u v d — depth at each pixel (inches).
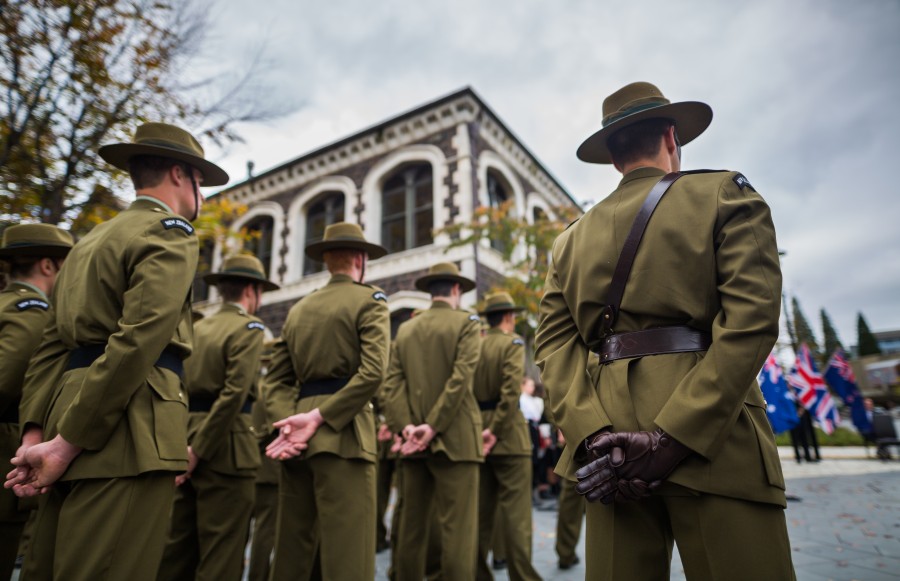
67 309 75.3
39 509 74.5
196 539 116.9
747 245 49.6
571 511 154.0
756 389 52.8
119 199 230.4
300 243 588.7
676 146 65.9
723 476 45.9
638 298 54.1
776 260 49.8
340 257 120.6
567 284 62.8
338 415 98.6
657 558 51.4
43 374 77.0
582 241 62.1
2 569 96.9
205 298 636.1
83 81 202.8
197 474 113.6
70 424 64.7
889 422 450.9
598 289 58.0
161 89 219.5
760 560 44.6
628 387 52.2
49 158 211.2
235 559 113.2
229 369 117.8
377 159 550.3
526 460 139.9
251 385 119.5
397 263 502.3
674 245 53.4
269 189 625.0
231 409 112.2
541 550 179.6
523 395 300.0
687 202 54.7
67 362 75.2
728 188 54.2
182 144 88.2
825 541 167.3
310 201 591.2
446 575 113.7
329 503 97.3
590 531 54.8
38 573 70.7
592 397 54.7
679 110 65.6
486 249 486.6
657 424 47.3
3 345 94.2
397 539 133.0
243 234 335.9
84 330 72.4
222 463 114.5
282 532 104.6
